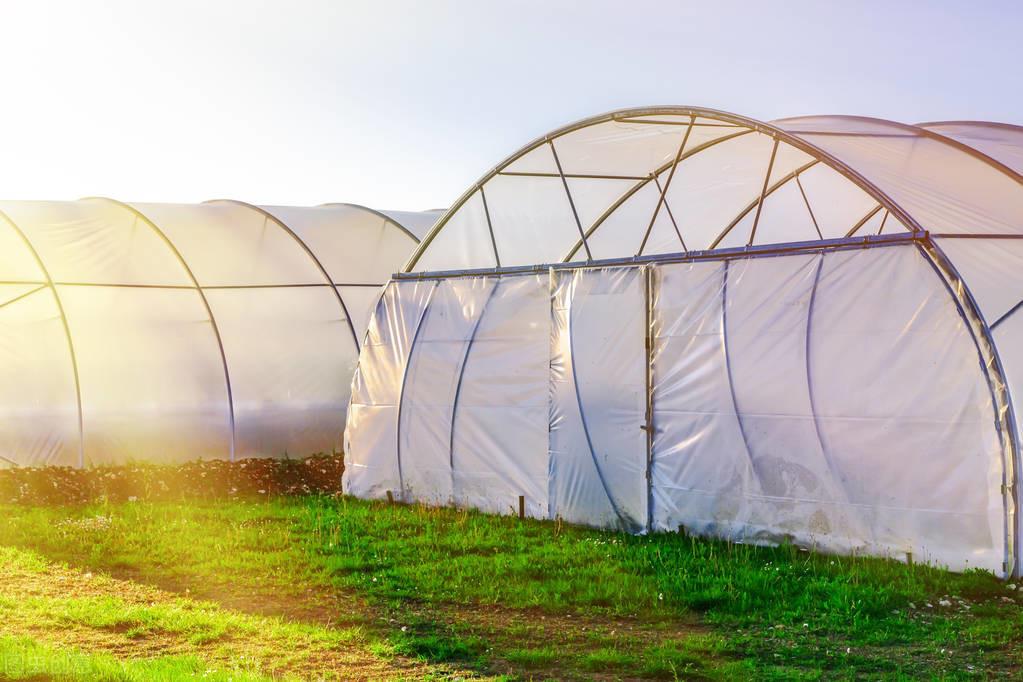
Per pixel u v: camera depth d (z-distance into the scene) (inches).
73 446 712.4
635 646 354.9
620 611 390.9
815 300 495.2
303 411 794.8
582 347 574.9
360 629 369.1
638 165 615.2
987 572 432.1
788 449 494.6
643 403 548.4
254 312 809.5
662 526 537.0
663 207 650.2
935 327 457.4
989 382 438.6
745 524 506.3
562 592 414.6
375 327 679.1
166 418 743.7
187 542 498.0
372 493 655.8
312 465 756.0
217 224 869.2
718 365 521.0
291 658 334.3
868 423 471.5
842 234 671.8
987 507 437.1
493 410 609.9
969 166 523.8
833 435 480.7
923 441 455.5
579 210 645.3
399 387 653.3
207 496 640.4
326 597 413.1
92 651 337.4
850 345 480.7
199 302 792.9
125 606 389.7
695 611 394.6
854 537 471.5
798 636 362.3
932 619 380.2
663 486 538.0
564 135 595.5
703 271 534.9
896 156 537.0
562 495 576.1
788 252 509.4
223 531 526.0
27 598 397.7
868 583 421.1
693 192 641.0
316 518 566.9
